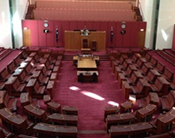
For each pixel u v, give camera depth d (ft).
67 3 89.10
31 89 40.78
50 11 83.30
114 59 61.52
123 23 79.00
